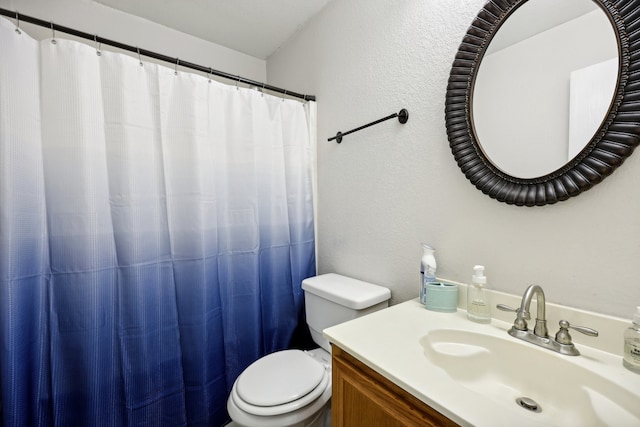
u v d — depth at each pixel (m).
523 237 0.86
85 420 1.13
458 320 0.91
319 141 1.69
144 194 1.23
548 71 0.79
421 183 1.14
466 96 0.96
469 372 0.78
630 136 0.65
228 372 1.49
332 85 1.57
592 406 0.59
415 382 0.60
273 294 1.64
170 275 1.29
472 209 0.98
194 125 1.31
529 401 0.70
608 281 0.71
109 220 1.17
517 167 0.85
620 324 0.68
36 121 1.05
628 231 0.68
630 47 0.66
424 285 1.04
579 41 0.74
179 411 1.30
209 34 1.87
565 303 0.78
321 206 1.70
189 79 1.31
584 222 0.75
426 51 1.11
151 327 1.25
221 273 1.47
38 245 1.07
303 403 1.01
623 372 0.62
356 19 1.41
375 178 1.34
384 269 1.31
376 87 1.31
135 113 1.20
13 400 0.99
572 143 0.75
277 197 1.63
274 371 1.17
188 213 1.31
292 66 1.90
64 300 1.10
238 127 1.50
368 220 1.38
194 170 1.31
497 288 0.92
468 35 0.95
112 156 1.17
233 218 1.51
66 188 1.09
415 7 1.14
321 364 1.22
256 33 1.86
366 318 0.93
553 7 0.78
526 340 0.75
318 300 1.35
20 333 1.02
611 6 0.69
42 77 1.06
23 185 1.02
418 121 1.14
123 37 1.63
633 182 0.67
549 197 0.78
